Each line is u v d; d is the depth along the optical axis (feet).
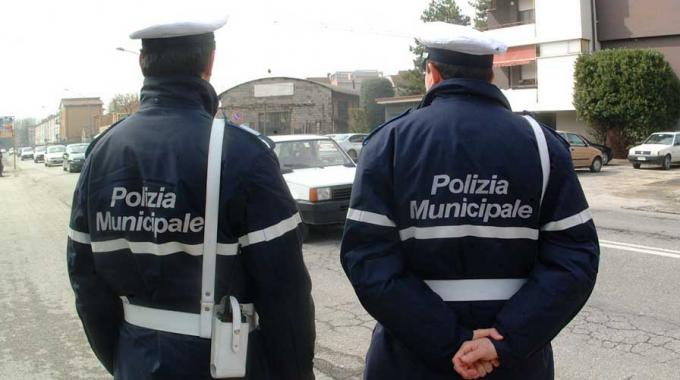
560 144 6.10
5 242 31.96
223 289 5.72
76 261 6.16
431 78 6.55
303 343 5.91
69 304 19.52
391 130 6.13
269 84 169.48
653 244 27.37
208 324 5.63
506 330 5.57
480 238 5.80
